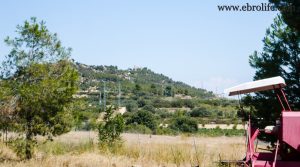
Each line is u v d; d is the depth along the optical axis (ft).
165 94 556.51
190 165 52.65
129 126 174.09
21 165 47.85
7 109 51.34
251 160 35.81
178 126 204.74
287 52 52.39
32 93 51.16
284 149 36.17
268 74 52.54
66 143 71.26
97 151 63.62
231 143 95.50
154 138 117.39
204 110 309.22
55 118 53.78
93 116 67.72
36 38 53.11
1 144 60.03
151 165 53.36
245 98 52.65
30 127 53.21
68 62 55.52
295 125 34.78
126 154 62.08
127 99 434.71
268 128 37.32
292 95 51.01
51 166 48.21
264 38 54.70
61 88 53.52
